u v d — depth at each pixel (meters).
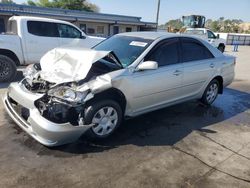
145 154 3.74
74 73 3.79
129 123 4.80
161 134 4.44
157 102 4.68
